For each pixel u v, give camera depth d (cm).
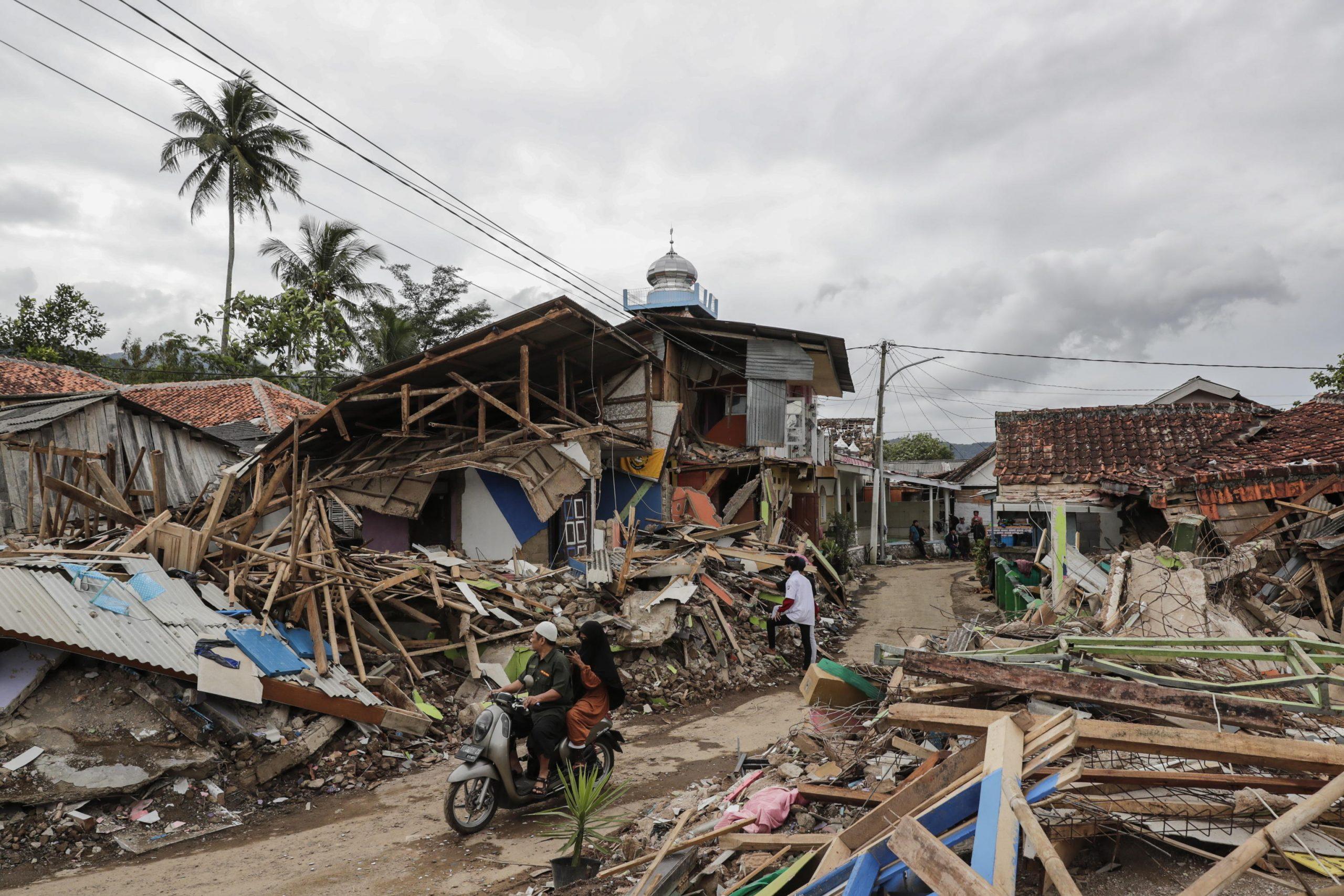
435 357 1431
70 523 1345
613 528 1512
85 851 588
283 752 720
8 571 734
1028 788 369
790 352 2070
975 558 2348
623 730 938
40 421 1525
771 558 1633
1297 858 332
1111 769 390
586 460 1466
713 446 2164
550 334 1471
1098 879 358
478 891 503
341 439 1734
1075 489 1625
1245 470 1248
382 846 591
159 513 968
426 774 777
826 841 436
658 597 1181
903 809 396
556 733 639
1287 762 363
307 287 3231
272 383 2792
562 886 489
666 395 1928
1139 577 780
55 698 688
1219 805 367
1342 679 453
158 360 3441
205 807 657
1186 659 574
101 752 656
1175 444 1728
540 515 1418
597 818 618
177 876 545
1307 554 1057
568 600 1154
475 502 1521
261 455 1622
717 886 442
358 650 890
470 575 1123
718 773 735
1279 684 462
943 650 685
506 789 614
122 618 738
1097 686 452
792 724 928
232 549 934
